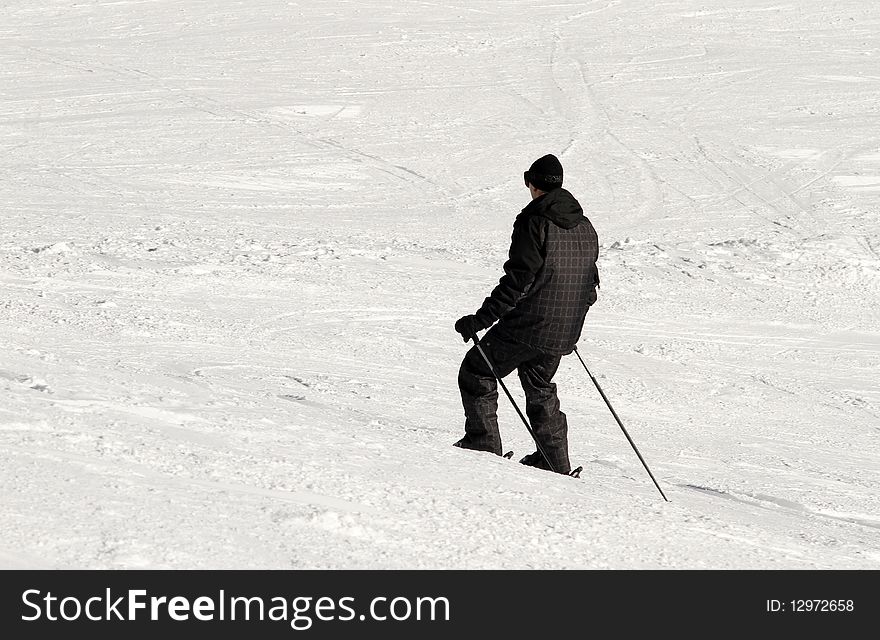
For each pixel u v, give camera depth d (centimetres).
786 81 8375
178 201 4600
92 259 3044
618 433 1866
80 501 679
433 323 2705
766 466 1708
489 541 752
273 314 2628
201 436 912
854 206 5144
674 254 3906
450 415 1769
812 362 2711
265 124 6456
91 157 5394
